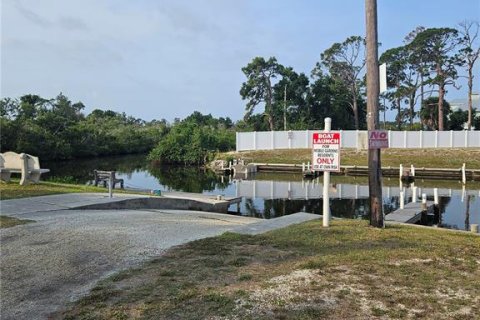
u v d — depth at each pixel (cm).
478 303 414
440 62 4925
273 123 5641
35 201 1052
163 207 1205
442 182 2841
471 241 693
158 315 385
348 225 809
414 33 5328
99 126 5869
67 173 3130
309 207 1814
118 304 413
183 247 622
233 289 445
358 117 6056
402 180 2900
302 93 5756
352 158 3675
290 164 3600
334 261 541
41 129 4362
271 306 401
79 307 411
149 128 6694
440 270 514
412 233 743
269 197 2139
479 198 2078
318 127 5606
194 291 439
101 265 543
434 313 390
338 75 5769
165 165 4362
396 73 5538
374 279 477
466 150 3775
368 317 380
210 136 4634
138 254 588
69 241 654
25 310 411
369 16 781
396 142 4016
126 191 1523
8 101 4575
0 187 1256
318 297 423
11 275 509
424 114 5509
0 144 3788
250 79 5578
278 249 607
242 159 3806
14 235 695
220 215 1101
